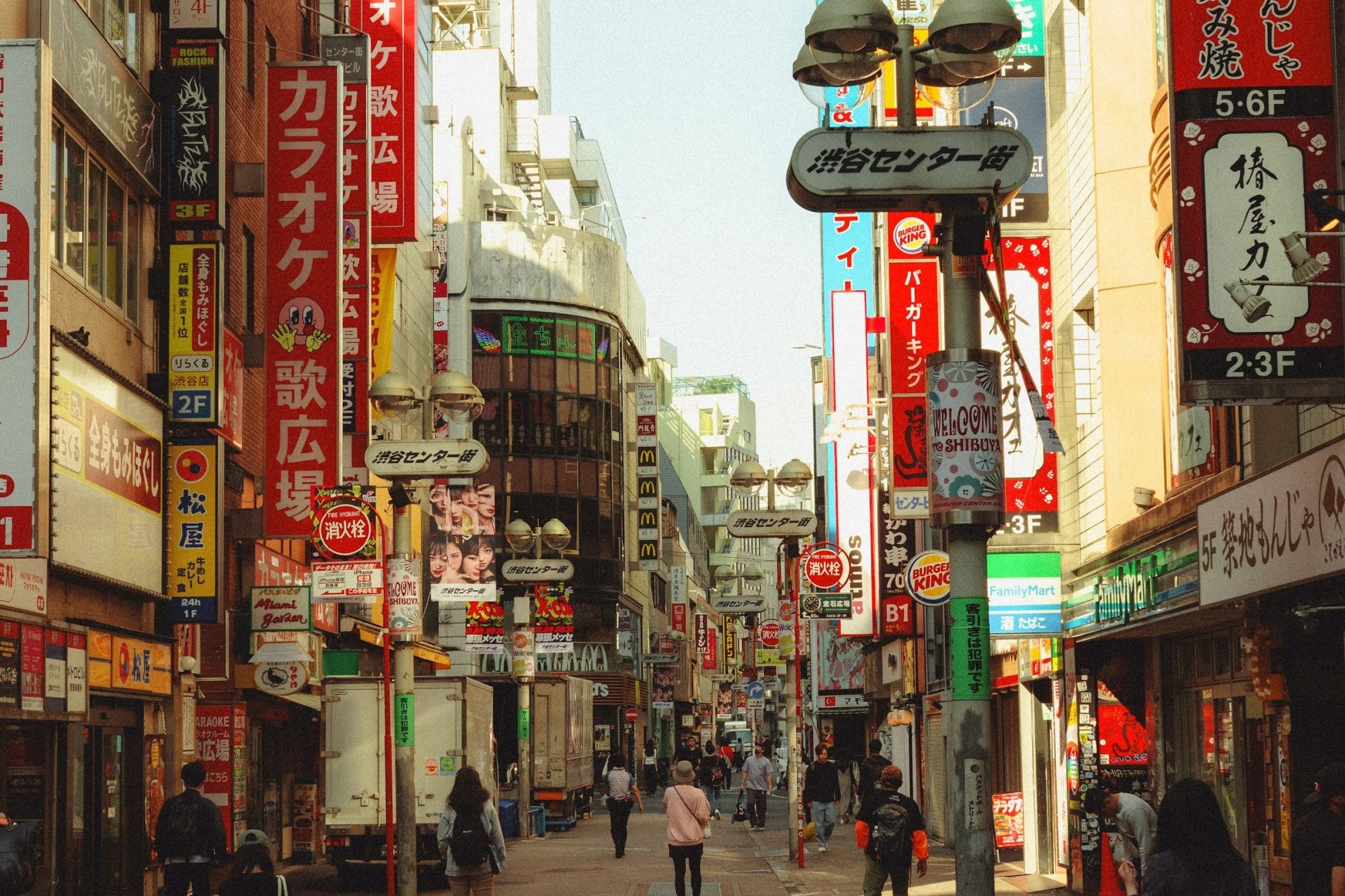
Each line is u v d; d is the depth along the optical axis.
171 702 25.11
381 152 39.03
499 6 97.25
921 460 26.64
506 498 77.25
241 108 30.17
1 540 16.06
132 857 23.48
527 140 90.75
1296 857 9.67
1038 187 24.50
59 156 20.64
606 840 42.00
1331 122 13.02
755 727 90.50
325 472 28.20
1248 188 13.01
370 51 34.66
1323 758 15.50
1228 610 16.81
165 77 24.50
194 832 17.53
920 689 42.81
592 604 79.06
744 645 120.44
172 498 24.34
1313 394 12.80
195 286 24.42
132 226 23.80
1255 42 13.12
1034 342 23.42
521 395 78.19
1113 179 21.95
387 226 38.94
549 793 46.72
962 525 10.88
